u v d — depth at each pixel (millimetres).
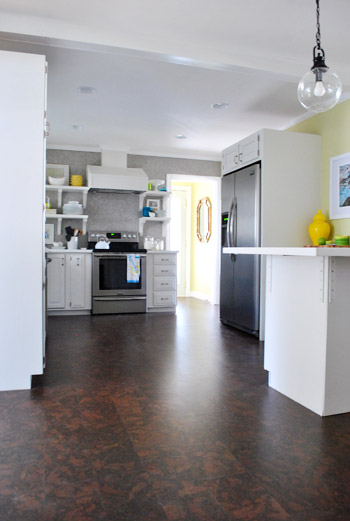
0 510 1385
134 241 6188
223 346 3820
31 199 2566
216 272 6766
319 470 1653
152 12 2643
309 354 2316
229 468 1662
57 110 4547
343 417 2203
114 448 1824
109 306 5512
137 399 2439
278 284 2594
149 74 3607
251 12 2635
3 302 2553
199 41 3004
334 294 2209
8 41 2973
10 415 2188
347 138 3994
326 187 4277
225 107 4426
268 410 2289
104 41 2820
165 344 3871
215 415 2211
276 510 1391
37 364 2598
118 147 6027
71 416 2180
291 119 4820
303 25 2793
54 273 5328
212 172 6719
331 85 2227
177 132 5359
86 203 5965
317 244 4094
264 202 4141
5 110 2539
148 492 1490
